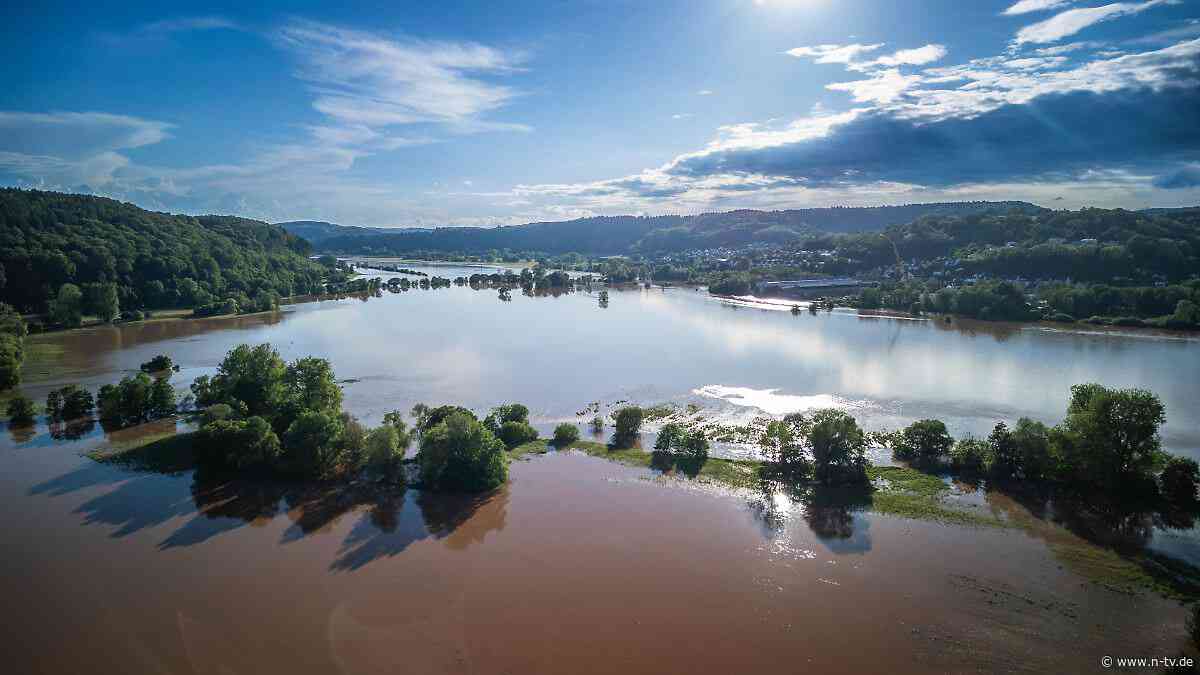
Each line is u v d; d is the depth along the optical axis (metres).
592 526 57.41
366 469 69.94
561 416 89.75
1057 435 62.44
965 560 50.53
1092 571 48.59
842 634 42.59
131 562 52.47
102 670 40.53
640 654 41.06
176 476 69.25
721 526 57.00
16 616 45.91
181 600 47.41
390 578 49.78
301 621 44.81
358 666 40.38
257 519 59.62
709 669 39.72
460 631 43.50
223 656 41.53
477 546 54.34
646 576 49.50
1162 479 59.38
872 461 70.56
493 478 65.12
